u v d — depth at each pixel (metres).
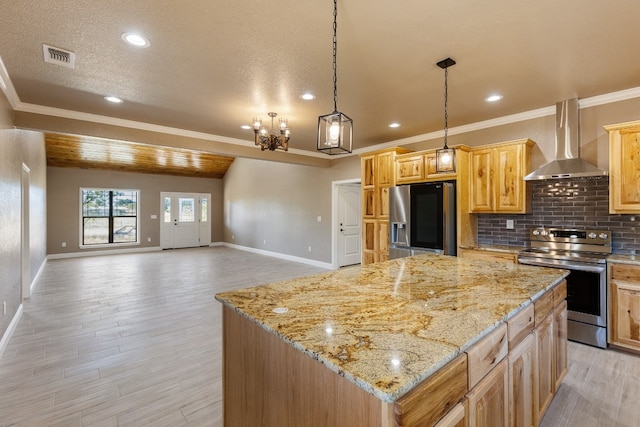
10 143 3.41
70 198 8.56
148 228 9.78
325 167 6.99
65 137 6.87
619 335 2.82
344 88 3.23
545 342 1.89
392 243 4.50
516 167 3.69
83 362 2.70
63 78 3.02
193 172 10.34
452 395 1.05
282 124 3.86
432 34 2.26
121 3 1.93
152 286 5.29
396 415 0.86
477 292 1.71
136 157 8.48
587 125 3.46
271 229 8.74
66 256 8.44
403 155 4.62
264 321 1.29
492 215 4.18
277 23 2.14
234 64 2.74
